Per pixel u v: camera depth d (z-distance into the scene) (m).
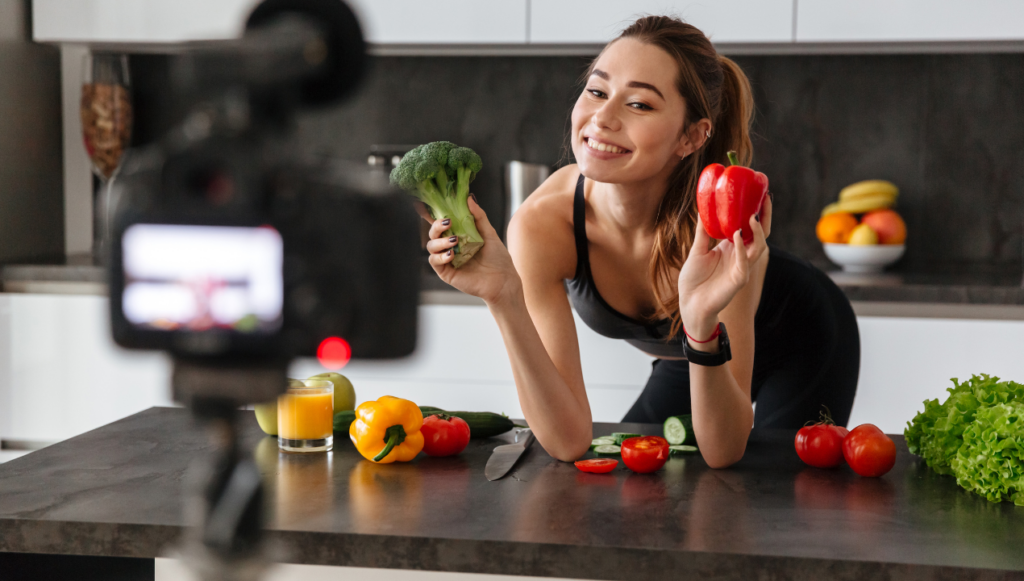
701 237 1.04
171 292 0.29
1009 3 2.59
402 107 3.28
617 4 2.75
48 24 2.91
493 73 3.23
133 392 2.77
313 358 0.30
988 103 3.01
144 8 2.88
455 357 2.69
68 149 3.20
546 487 1.07
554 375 1.17
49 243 3.13
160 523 0.91
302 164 0.30
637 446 1.12
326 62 0.28
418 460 1.20
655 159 1.16
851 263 2.87
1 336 2.77
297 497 1.02
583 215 1.45
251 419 1.44
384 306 0.30
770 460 1.20
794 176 3.14
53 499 0.99
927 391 2.51
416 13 2.82
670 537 0.89
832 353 1.80
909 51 2.87
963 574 0.81
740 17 2.71
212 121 0.29
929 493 1.05
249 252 0.29
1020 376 2.46
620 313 1.57
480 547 0.88
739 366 1.28
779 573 0.84
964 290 2.49
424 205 1.08
